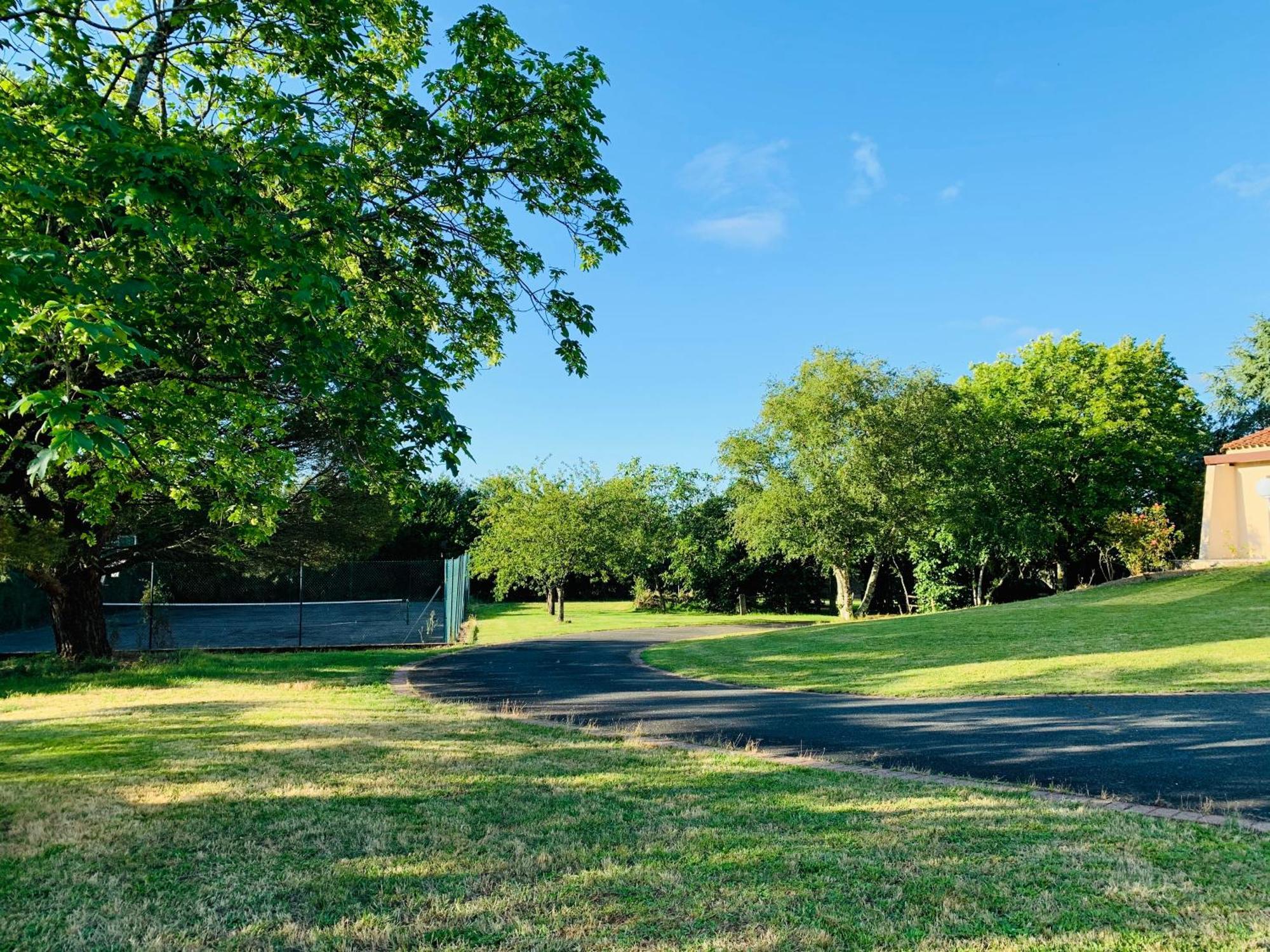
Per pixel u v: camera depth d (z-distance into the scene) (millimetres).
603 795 5707
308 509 17391
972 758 6945
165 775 6371
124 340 4273
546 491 36594
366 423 6461
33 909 3729
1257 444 24703
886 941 3293
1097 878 3971
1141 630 14961
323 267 5637
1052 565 39406
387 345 6816
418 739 7930
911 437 30422
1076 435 33844
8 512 13062
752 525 32781
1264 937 3256
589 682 13250
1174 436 33938
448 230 8234
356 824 4992
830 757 7145
